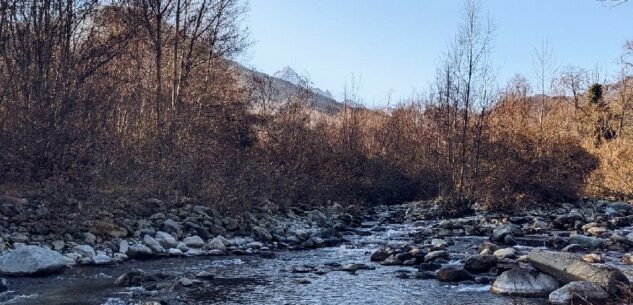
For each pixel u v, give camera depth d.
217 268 12.12
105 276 10.78
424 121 32.41
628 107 34.78
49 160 15.16
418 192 29.44
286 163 24.73
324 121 31.23
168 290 9.88
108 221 13.84
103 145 16.86
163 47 24.12
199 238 14.58
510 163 23.39
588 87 38.66
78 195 14.39
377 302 9.31
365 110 35.66
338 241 16.52
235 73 28.92
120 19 20.58
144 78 24.81
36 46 17.33
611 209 21.84
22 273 10.41
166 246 13.73
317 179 25.39
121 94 20.75
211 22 24.77
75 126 16.55
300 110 28.81
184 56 24.67
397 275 11.52
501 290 9.84
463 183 23.20
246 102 27.17
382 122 34.25
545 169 24.22
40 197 13.93
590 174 26.64
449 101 23.80
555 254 10.14
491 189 22.84
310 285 10.59
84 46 19.58
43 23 17.95
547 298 9.35
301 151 26.03
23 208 13.24
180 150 18.80
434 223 20.70
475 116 23.30
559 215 20.55
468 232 17.75
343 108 32.28
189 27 24.16
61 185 14.26
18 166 14.70
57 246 12.12
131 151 17.72
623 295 8.60
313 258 13.76
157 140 18.97
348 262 13.19
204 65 26.14
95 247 12.66
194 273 11.43
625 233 16.19
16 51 17.27
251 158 22.09
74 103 17.11
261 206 19.72
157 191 17.27
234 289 10.17
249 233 16.47
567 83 38.78
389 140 32.44
